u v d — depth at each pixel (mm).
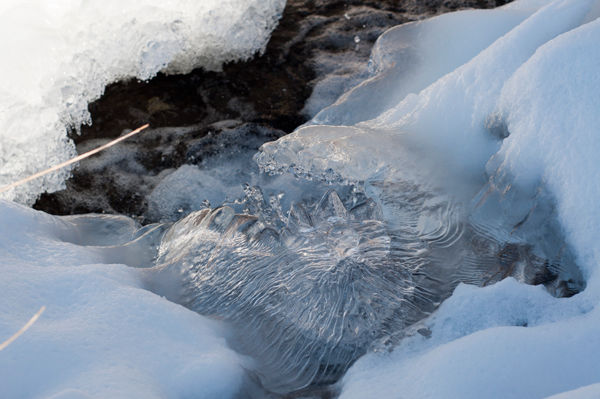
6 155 3076
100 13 3438
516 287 1846
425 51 3418
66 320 1777
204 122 3592
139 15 3580
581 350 1572
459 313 1829
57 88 3285
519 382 1510
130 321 1796
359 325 1936
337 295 1995
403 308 1985
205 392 1632
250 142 3449
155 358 1688
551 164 2141
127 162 3354
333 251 2115
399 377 1642
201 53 3938
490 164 2355
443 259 2197
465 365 1560
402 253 2205
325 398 1756
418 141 2629
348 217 2307
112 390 1492
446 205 2379
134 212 3111
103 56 3582
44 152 3191
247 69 3949
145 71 3750
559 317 1767
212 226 2357
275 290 2072
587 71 2191
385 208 2445
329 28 4270
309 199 2746
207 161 3344
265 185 2990
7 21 3199
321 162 2660
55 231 2348
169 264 2244
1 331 1653
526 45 2557
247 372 1765
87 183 3250
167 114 3629
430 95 2730
